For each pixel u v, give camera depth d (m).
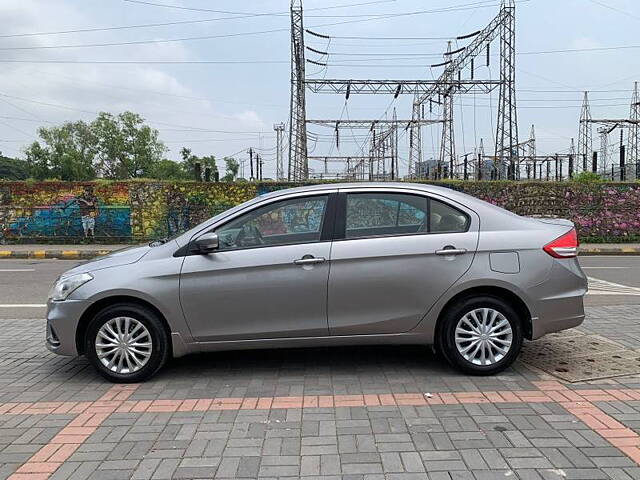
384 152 51.53
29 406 4.28
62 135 77.12
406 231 4.83
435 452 3.37
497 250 4.72
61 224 19.34
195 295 4.66
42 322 7.38
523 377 4.73
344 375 4.87
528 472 3.11
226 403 4.25
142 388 4.64
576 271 4.82
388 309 4.70
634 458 3.26
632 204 19.56
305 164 31.27
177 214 19.42
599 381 4.62
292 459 3.31
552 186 19.62
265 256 4.68
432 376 4.80
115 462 3.31
